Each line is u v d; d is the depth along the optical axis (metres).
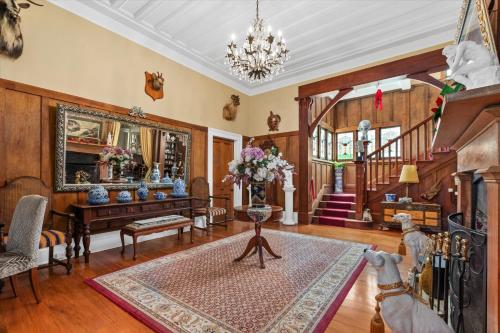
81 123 3.52
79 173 3.47
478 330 1.35
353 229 5.19
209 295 2.31
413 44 4.56
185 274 2.79
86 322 1.90
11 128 2.95
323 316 1.98
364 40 4.61
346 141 7.99
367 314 2.03
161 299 2.23
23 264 2.10
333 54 5.11
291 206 5.73
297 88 6.09
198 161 5.42
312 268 2.97
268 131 6.56
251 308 2.09
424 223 4.66
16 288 2.28
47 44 3.25
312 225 5.63
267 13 3.87
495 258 1.09
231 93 6.35
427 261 1.97
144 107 4.39
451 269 1.76
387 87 7.05
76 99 3.51
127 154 4.00
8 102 2.93
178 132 4.90
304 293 2.35
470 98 0.98
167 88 4.80
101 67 3.81
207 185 5.40
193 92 5.34
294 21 4.07
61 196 3.33
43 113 3.21
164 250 3.69
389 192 5.41
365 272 2.87
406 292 1.47
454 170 4.68
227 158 6.41
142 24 4.13
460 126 1.47
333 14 3.89
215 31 4.36
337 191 7.52
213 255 3.46
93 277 2.71
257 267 3.01
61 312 2.04
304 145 5.88
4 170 2.89
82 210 3.15
